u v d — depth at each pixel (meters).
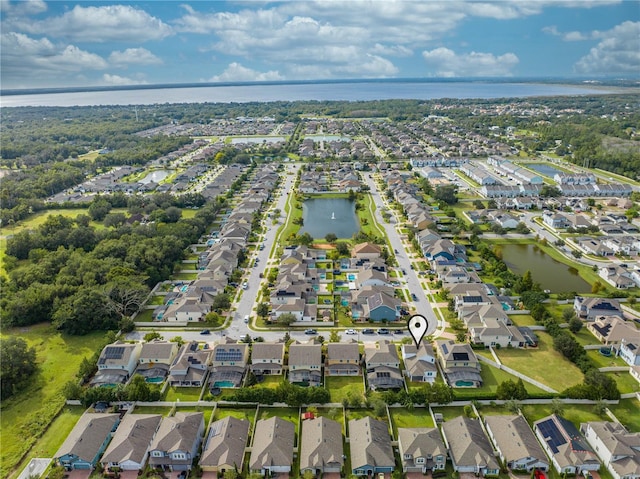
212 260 187.88
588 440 103.62
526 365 131.00
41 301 155.38
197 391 121.81
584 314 154.50
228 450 98.00
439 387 114.81
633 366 126.69
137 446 99.31
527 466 96.06
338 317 155.62
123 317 150.38
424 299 166.50
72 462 97.62
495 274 184.25
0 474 97.31
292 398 112.69
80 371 125.62
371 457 96.25
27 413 115.12
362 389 121.25
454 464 95.81
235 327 150.25
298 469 97.38
